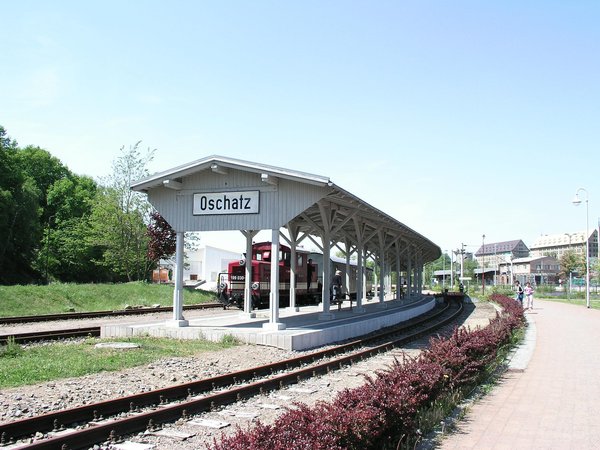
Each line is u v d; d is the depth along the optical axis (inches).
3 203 1707.7
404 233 1107.3
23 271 1994.3
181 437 247.3
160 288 1254.3
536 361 473.1
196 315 912.3
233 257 2588.6
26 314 885.8
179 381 360.8
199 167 597.6
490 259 6092.5
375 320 762.2
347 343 606.2
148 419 264.7
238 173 600.7
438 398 292.8
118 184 1498.5
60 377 356.2
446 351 339.3
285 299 1122.7
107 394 315.6
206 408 301.7
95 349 480.1
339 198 637.9
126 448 230.4
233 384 371.2
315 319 738.8
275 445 162.4
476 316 1133.7
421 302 1277.1
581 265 3129.9
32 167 2470.5
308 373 410.6
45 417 250.7
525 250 5669.3
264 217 586.6
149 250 1455.5
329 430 179.0
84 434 232.2
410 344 645.3
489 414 287.9
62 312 940.0
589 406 306.5
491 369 408.2
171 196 633.0
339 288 1041.5
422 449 226.1
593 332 724.7
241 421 279.6
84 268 2212.1
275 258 584.7
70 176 2637.8
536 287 2682.1
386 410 218.2
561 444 233.3
